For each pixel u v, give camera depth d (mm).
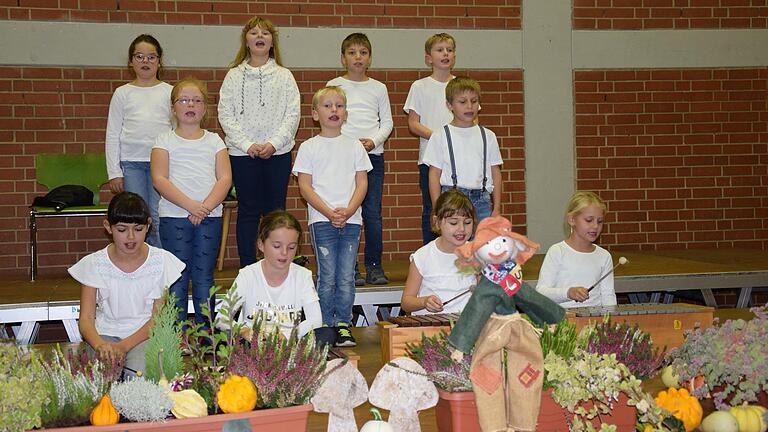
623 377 2188
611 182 6922
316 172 4148
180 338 2201
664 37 6957
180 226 3863
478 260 2070
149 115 4684
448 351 2236
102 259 3139
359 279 4883
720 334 2256
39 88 6000
